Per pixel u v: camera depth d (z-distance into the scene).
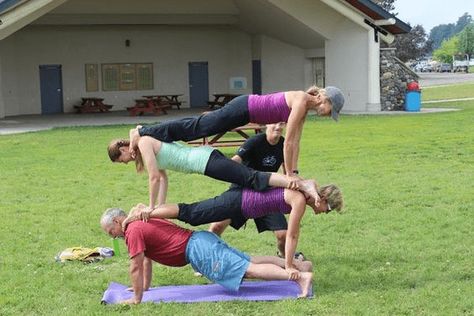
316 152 12.99
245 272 5.27
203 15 26.42
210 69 29.41
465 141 13.83
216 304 5.10
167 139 5.43
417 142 13.99
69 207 8.70
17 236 7.32
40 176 11.07
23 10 18.88
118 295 5.38
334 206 5.31
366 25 22.03
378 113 21.61
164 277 5.91
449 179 9.82
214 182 10.22
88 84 27.41
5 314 5.07
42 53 26.45
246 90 29.62
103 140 15.84
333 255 6.34
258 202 5.30
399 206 8.23
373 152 12.79
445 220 7.46
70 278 5.90
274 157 6.07
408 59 66.19
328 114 5.36
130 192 9.61
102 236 7.31
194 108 28.42
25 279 5.87
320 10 22.98
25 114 26.09
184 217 5.34
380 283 5.49
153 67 28.47
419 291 5.25
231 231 7.36
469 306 4.91
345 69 23.14
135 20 25.59
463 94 31.59
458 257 6.13
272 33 26.98
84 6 24.47
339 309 4.92
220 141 13.38
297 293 5.29
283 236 5.92
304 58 27.38
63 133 17.52
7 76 25.48
